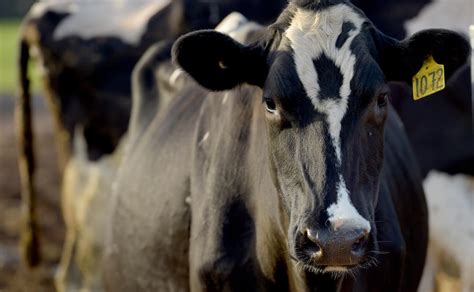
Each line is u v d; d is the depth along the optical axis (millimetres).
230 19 10258
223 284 8539
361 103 7398
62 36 15117
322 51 7551
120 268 10266
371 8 14008
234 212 8570
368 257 7305
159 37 15023
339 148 7266
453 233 12727
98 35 15156
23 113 14164
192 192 9008
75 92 15375
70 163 15469
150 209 9594
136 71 11539
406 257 9375
